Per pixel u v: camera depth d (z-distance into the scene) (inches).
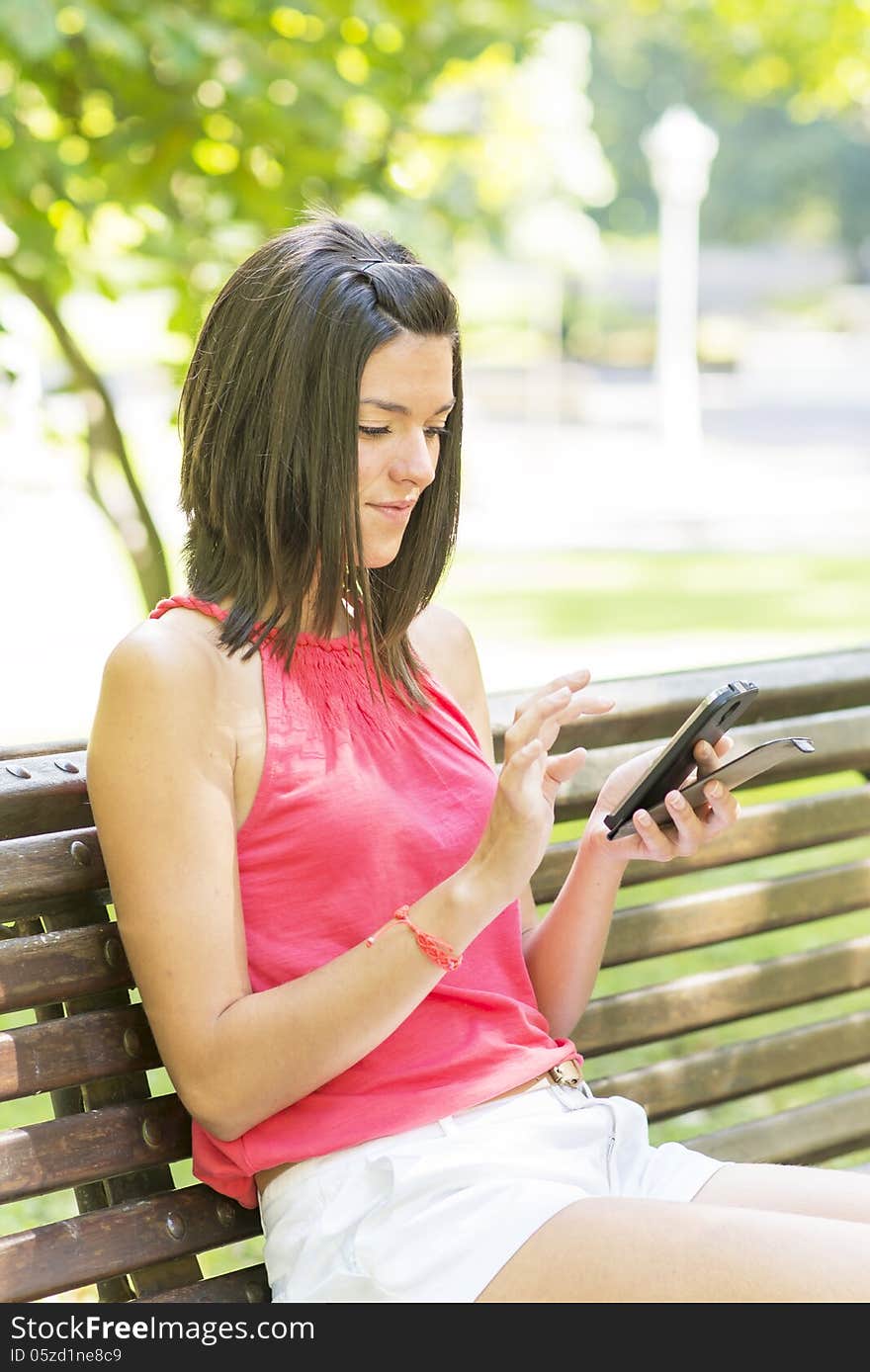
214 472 79.5
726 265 1802.4
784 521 708.7
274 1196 76.0
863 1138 106.8
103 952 78.5
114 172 194.4
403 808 78.7
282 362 77.4
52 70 189.5
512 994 84.0
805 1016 175.5
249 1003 72.7
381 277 78.3
